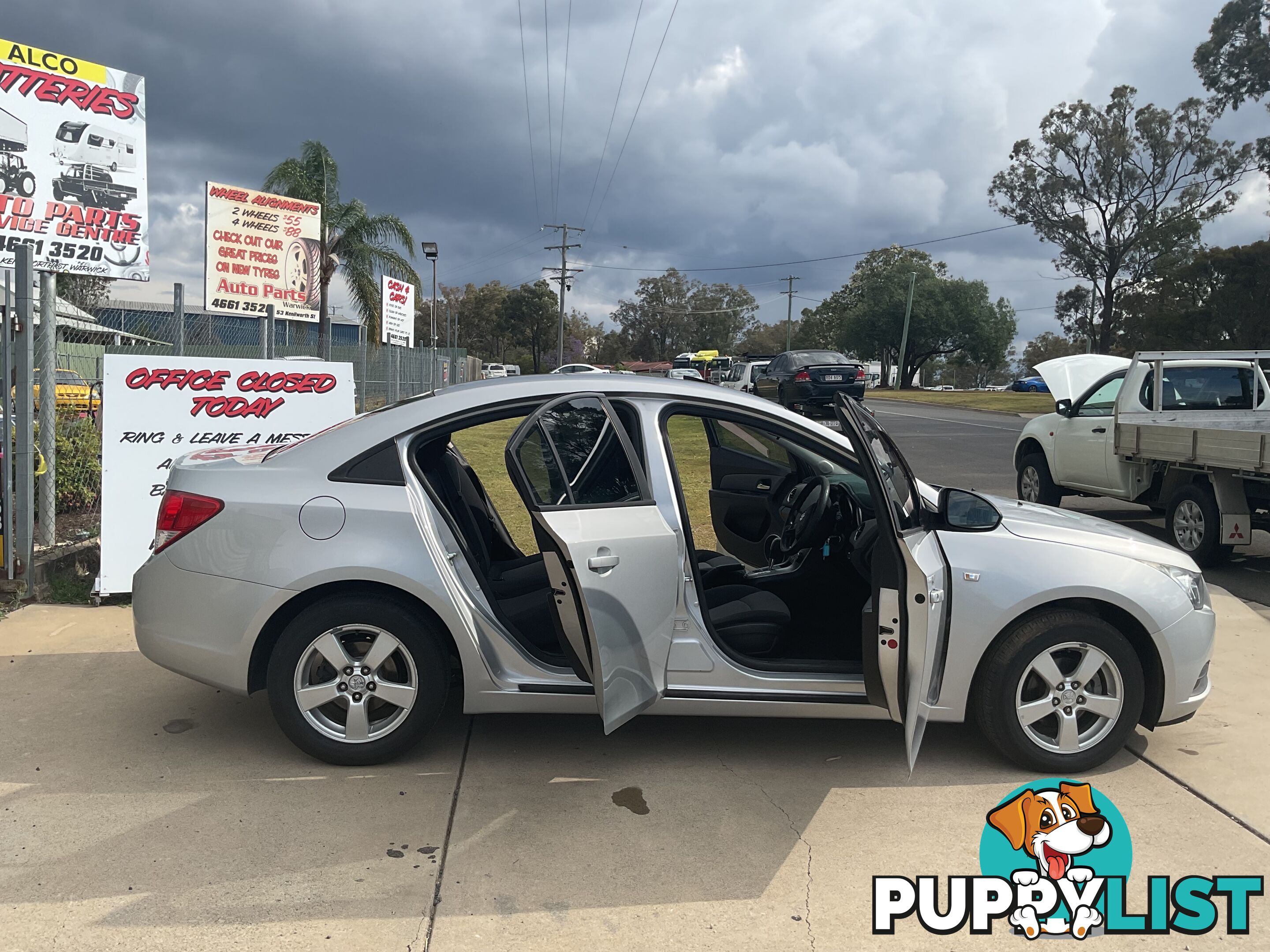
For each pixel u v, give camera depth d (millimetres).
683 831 3240
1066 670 3678
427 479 3758
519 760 3789
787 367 23828
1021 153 53594
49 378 6691
